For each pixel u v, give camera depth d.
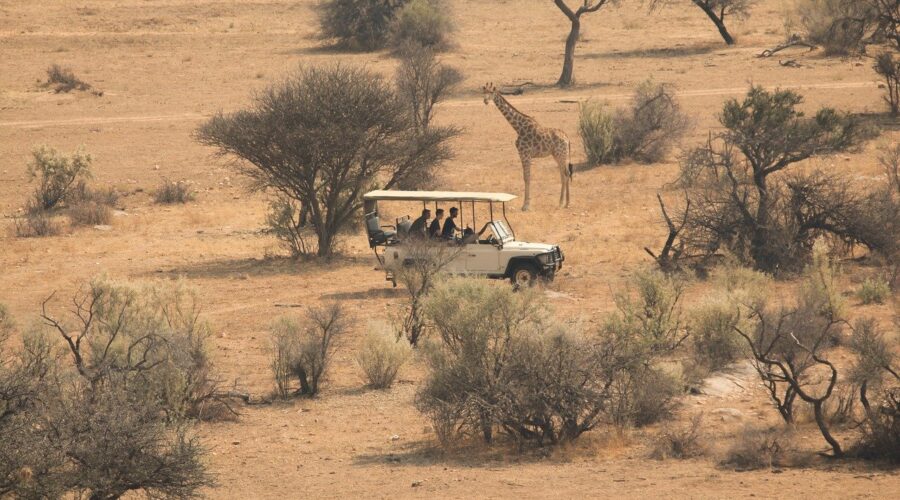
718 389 53.50
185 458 35.62
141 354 51.34
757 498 34.38
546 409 45.09
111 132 186.62
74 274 96.00
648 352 51.50
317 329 65.25
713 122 176.75
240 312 78.56
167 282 73.75
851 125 99.06
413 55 171.38
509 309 50.78
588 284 83.12
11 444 33.53
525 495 36.50
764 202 88.69
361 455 45.25
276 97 105.00
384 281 90.25
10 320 68.81
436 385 47.31
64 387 43.06
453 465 42.62
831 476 37.25
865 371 46.38
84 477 34.06
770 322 58.91
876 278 80.00
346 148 99.38
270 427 50.88
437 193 84.56
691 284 80.88
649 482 37.62
